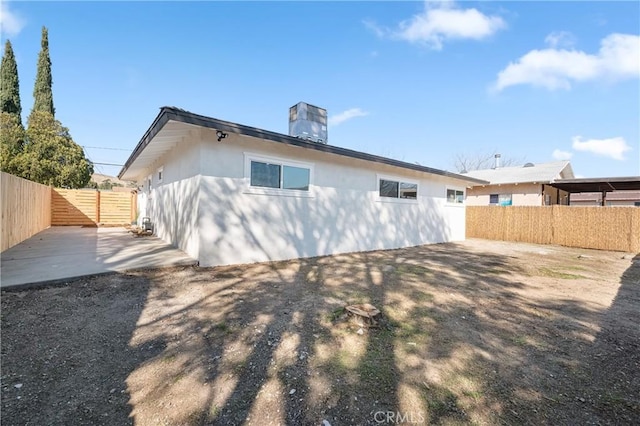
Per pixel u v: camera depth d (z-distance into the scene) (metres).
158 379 2.22
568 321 3.62
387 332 3.17
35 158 14.63
